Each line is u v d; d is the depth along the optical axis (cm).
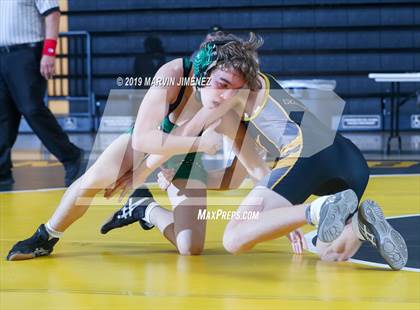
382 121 1673
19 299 369
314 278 414
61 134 899
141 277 419
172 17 1841
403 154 1316
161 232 542
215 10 1831
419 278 411
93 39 1839
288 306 353
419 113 1705
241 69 426
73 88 1783
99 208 679
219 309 348
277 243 530
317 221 400
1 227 596
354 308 348
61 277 420
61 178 973
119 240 541
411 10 1784
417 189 822
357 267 443
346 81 1769
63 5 1869
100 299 369
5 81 900
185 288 392
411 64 1773
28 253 466
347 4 1797
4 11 884
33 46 888
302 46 1797
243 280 411
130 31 1834
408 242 516
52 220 471
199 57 434
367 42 1788
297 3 1809
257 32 1808
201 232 489
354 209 402
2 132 914
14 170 1077
